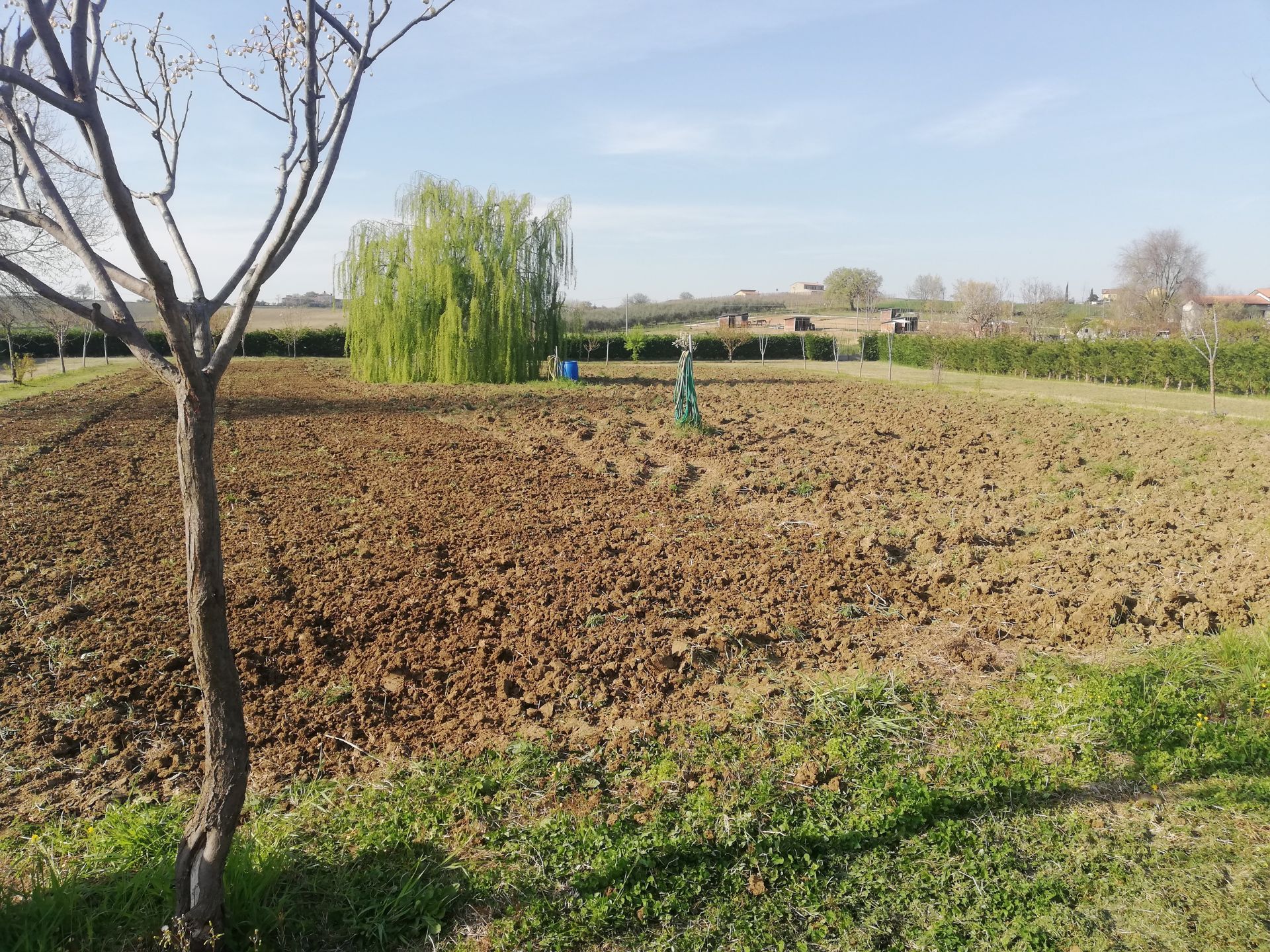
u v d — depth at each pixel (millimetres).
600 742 5047
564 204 31219
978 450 15609
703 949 3441
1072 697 5477
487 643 6379
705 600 7477
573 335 34219
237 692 3242
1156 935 3467
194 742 5039
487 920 3572
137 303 65312
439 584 7758
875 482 12633
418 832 4098
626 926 3566
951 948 3434
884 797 4418
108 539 9000
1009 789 4516
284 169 3543
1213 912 3580
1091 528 10023
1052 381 33844
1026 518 10594
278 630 6605
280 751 4938
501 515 10383
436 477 12625
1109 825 4242
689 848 3973
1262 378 26078
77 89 2621
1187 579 7973
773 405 23047
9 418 18219
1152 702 5340
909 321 64750
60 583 7574
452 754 4898
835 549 9070
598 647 6387
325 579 7848
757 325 70000
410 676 5910
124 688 5609
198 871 3174
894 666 6141
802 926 3588
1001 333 49469
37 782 4602
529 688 5754
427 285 29594
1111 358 32375
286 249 3227
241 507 10570
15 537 8992
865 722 5254
